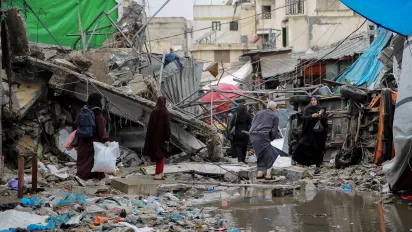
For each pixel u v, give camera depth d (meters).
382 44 23.31
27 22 20.12
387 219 7.79
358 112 14.62
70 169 13.20
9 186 10.11
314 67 30.92
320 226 7.39
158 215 7.88
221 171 13.45
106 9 21.78
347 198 9.95
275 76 35.97
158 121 11.86
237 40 66.12
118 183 10.52
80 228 6.71
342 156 14.56
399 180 9.73
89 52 18.14
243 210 8.75
